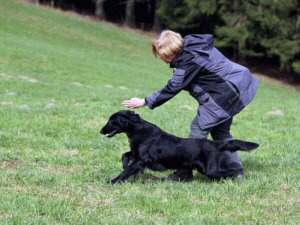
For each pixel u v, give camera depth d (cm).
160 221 632
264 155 1052
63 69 3591
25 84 2562
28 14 5478
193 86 797
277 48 4847
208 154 799
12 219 617
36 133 1198
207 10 5172
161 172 897
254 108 1814
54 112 1498
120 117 786
